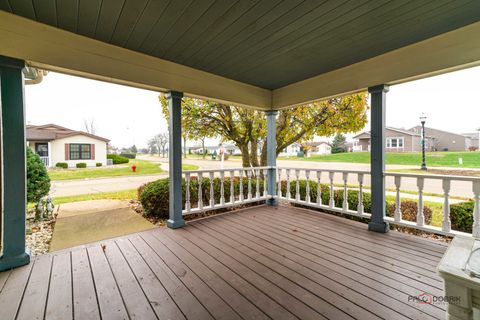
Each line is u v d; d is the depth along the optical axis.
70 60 2.46
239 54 2.97
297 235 3.05
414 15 2.13
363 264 2.23
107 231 3.46
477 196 2.46
